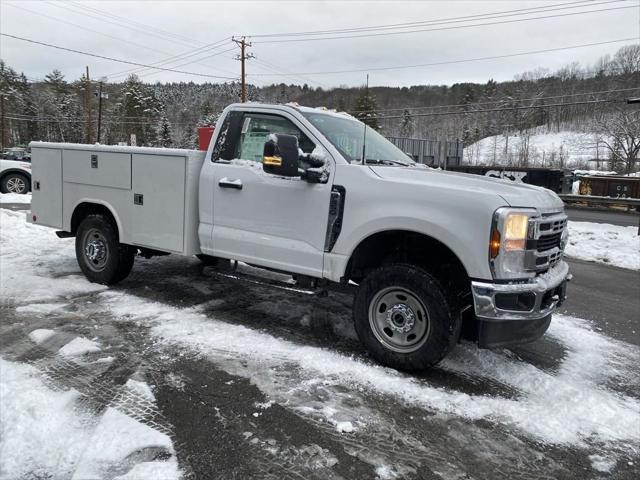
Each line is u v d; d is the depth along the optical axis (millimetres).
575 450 3057
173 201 5141
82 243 6070
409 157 5379
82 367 3787
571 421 3377
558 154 73312
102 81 54562
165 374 3732
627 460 2980
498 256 3539
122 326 4695
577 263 9930
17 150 35875
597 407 3574
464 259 3629
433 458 2891
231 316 5125
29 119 78375
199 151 5105
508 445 3064
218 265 5168
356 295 4176
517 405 3551
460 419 3328
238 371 3840
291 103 4855
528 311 3623
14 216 10469
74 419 3047
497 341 3660
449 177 4086
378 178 4023
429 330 3807
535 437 3170
